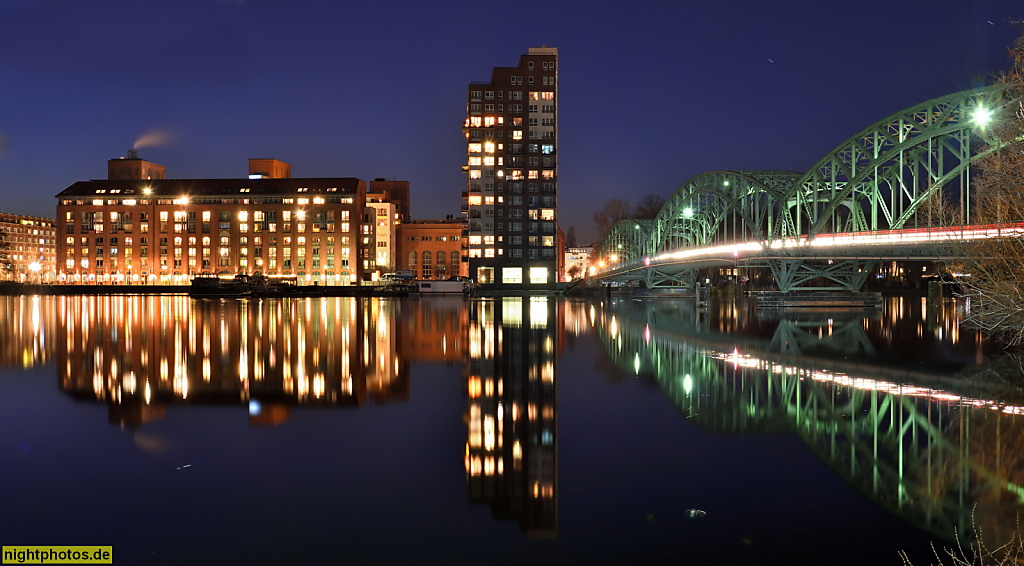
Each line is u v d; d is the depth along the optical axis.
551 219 123.00
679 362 22.50
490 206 122.62
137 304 70.75
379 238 166.62
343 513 7.85
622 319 47.72
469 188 122.62
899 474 9.55
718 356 24.39
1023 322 19.62
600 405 14.55
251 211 142.88
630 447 10.95
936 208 52.97
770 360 23.28
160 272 142.25
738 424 12.76
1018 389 17.17
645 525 7.59
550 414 13.58
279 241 142.62
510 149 122.88
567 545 7.04
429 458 10.12
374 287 126.88
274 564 6.49
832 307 67.31
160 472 9.33
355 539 7.12
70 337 29.94
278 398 14.98
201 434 11.50
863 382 18.17
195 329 35.00
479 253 122.62
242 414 13.23
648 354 24.91
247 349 25.14
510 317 48.62
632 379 18.45
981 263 20.41
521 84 123.06
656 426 12.50
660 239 121.81
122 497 8.30
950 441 11.48
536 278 123.12
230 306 65.56
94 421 12.49
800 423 12.88
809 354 25.30
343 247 143.00
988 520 7.84
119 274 142.00
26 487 8.65
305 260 142.62
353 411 13.63
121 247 142.25
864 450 10.86
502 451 10.59
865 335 34.78
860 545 7.11
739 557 6.80
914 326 41.91
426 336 31.69
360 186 149.50
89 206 142.25
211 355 23.05
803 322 45.81
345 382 17.42
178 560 6.57
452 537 7.20
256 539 7.08
